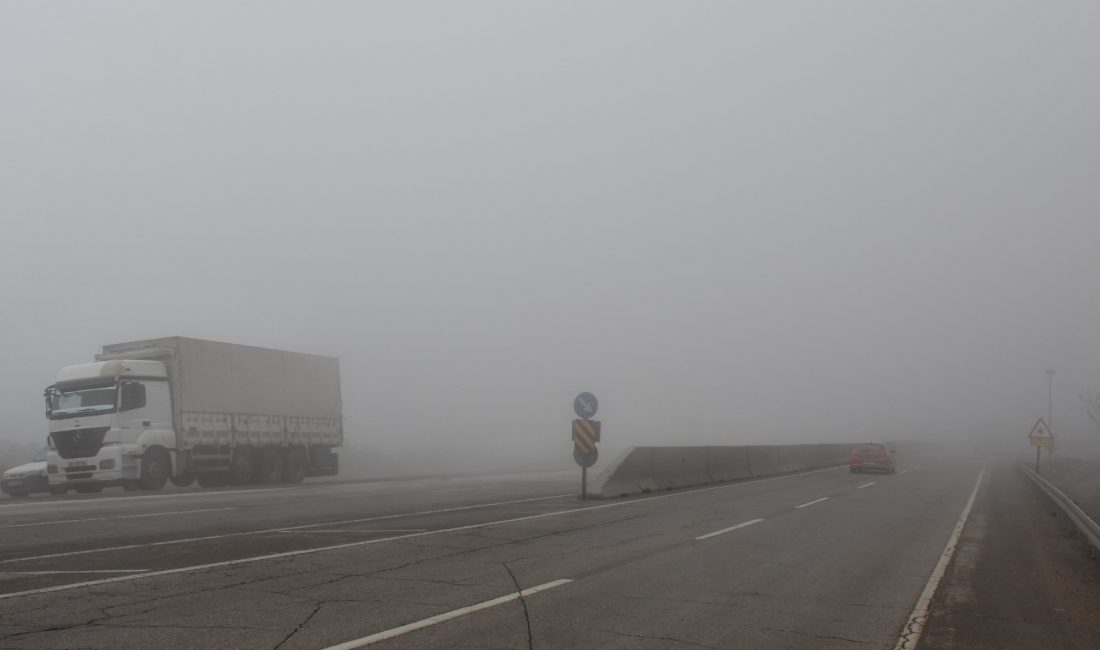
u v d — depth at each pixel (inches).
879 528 626.2
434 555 441.4
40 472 1026.1
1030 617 332.2
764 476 1343.5
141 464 979.9
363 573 381.7
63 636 258.7
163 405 1021.8
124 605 304.8
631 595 345.4
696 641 273.6
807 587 375.9
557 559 435.2
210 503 795.4
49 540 490.6
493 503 794.8
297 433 1239.5
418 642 260.8
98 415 956.6
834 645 275.9
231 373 1121.4
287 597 324.2
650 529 577.9
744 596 350.3
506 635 273.1
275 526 578.2
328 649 248.4
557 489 1035.3
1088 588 405.4
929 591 377.4
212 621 281.7
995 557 501.0
